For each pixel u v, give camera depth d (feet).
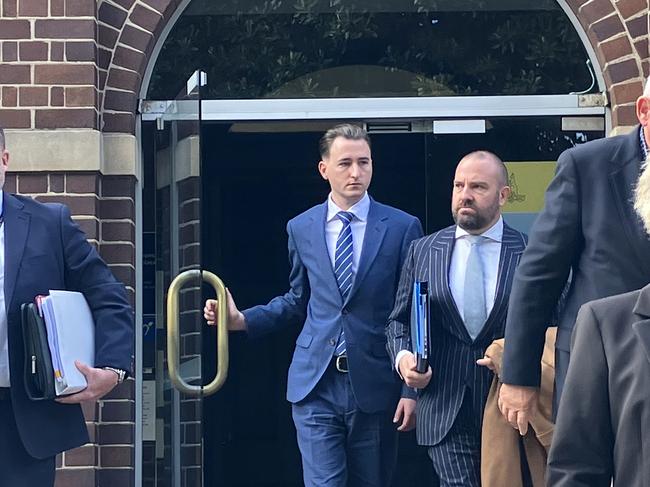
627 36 20.59
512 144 21.59
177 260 19.20
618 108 20.54
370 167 18.21
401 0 22.03
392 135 23.70
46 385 13.62
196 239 17.94
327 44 21.97
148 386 20.63
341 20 22.03
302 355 17.94
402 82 21.97
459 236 16.35
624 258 13.04
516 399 13.71
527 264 13.53
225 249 27.55
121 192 20.27
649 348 9.34
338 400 17.62
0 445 13.88
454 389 15.96
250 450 27.81
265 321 18.80
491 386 15.30
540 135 21.53
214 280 18.62
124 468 19.89
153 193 20.95
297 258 18.58
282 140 26.00
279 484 27.76
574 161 13.44
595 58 21.31
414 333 15.89
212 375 26.12
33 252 14.28
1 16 19.89
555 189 13.53
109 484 19.85
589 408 9.60
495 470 15.02
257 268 27.63
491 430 15.11
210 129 23.94
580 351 9.77
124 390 20.01
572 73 21.57
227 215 27.45
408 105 21.57
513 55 21.79
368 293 17.76
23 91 19.79
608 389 9.56
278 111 21.58
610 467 9.62
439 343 16.19
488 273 16.16
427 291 15.51
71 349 13.88
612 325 9.67
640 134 13.33
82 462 19.29
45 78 19.81
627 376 9.44
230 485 27.66
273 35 21.93
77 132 19.70
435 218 21.89
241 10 21.88
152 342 20.70
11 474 13.88
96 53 20.15
